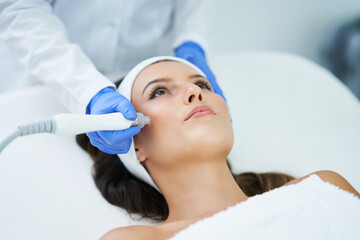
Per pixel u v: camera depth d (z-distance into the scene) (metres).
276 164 1.47
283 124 1.59
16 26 1.26
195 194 1.06
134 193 1.22
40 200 1.20
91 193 1.24
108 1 1.43
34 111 1.43
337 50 2.51
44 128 0.83
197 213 1.05
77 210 1.19
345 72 2.51
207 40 1.69
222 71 1.79
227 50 2.38
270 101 1.67
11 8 1.25
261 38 2.39
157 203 1.23
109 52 1.55
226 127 1.08
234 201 1.05
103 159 1.28
